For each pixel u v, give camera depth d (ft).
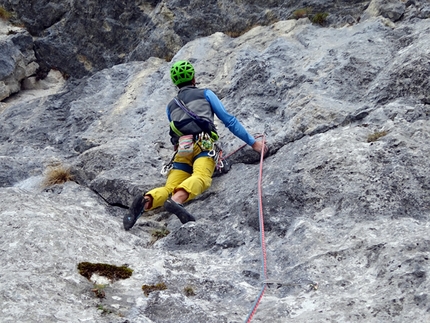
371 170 15.62
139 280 13.15
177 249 15.58
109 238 15.23
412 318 10.73
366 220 14.32
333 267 12.92
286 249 14.10
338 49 21.65
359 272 12.62
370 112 18.11
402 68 18.63
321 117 18.60
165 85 24.79
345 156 16.25
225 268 13.99
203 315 11.87
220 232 15.81
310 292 12.34
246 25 26.78
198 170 16.60
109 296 12.39
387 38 21.56
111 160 20.11
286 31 24.77
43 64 31.71
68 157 22.39
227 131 20.30
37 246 13.51
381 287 11.82
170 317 11.80
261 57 22.77
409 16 22.70
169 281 13.23
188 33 27.84
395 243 12.76
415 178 15.07
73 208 16.34
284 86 21.04
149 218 17.80
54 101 27.68
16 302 11.25
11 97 30.55
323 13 24.73
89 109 25.20
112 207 18.67
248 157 18.83
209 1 27.81
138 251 14.90
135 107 24.21
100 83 27.43
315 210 15.30
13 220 14.44
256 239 15.10
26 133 25.34
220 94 22.59
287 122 19.20
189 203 17.89
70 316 11.21
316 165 16.28
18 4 32.07
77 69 31.12
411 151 15.81
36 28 31.89
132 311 11.80
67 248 13.70
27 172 21.38
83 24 30.68
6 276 12.07
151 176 19.21
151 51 28.50
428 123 16.87
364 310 11.32
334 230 14.29
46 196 18.12
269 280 13.12
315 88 20.12
